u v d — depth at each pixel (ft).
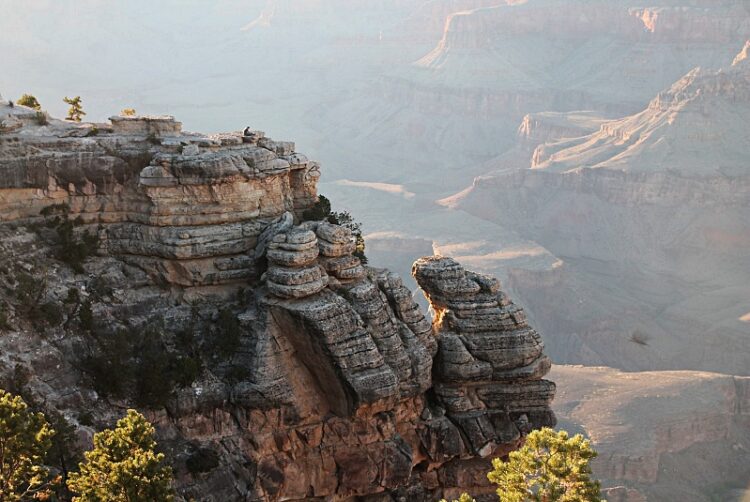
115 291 180.04
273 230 183.52
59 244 180.65
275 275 173.37
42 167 180.55
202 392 172.14
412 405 186.70
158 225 182.29
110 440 133.49
